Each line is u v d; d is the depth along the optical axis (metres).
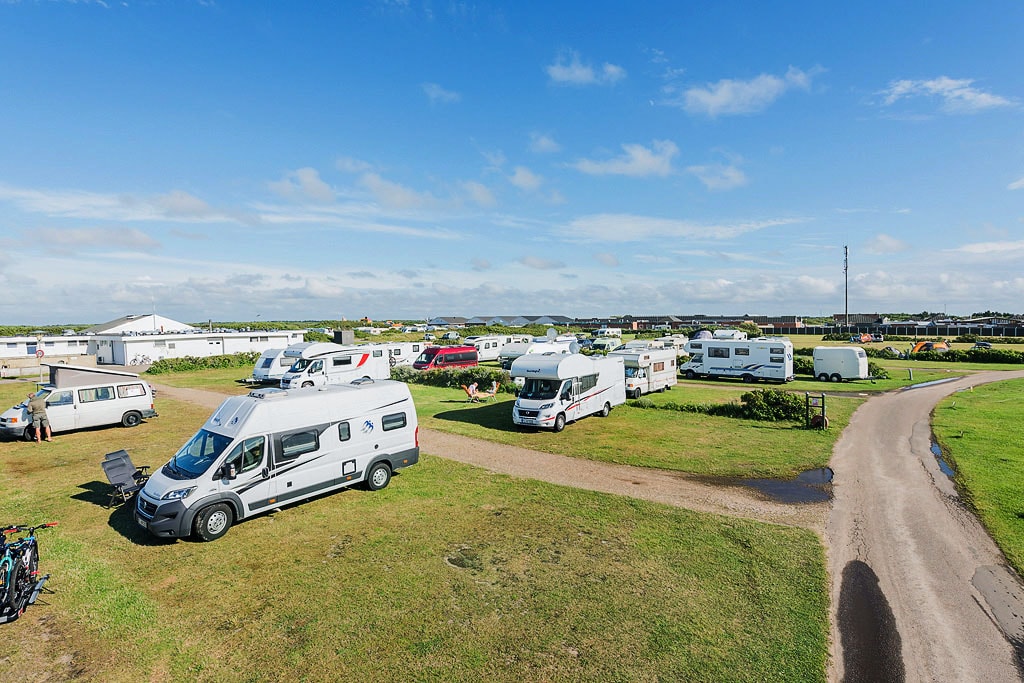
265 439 11.23
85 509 12.06
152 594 8.38
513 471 15.26
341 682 6.36
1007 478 14.53
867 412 25.03
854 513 12.17
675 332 98.56
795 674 6.50
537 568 9.23
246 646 7.06
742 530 11.05
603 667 6.59
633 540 10.45
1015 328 92.25
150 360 47.69
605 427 21.47
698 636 7.27
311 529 10.90
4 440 18.75
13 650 6.97
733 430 20.98
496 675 6.45
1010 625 7.71
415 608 7.96
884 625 7.68
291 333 58.97
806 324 143.88
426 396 30.36
